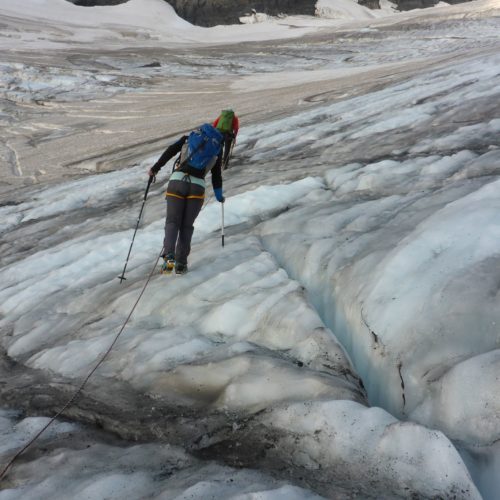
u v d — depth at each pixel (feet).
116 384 11.27
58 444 9.53
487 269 10.16
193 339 12.01
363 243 13.92
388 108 36.47
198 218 20.90
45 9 248.52
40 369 13.21
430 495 6.68
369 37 174.70
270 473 7.79
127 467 8.35
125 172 41.47
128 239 21.44
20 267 21.72
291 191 21.99
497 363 7.84
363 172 21.72
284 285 13.01
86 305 16.12
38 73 121.80
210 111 76.48
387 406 9.24
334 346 10.22
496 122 24.14
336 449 7.77
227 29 253.85
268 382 9.51
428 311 9.78
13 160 64.08
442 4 273.13
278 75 118.83
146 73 128.98
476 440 7.34
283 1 264.31
